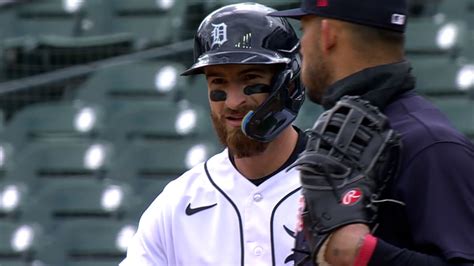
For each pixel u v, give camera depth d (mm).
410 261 7859
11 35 32125
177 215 10836
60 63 29984
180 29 29672
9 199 26438
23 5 32500
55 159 27078
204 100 27703
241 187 10766
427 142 8117
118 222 24844
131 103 28219
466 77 25672
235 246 10656
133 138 27297
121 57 29391
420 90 25859
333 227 8016
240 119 10375
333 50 8508
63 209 25578
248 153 10469
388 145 8102
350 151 8156
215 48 10422
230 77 10336
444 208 7945
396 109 8422
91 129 27938
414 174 8070
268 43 10422
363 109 8227
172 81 28188
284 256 10594
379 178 8148
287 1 27672
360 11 8312
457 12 27969
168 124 27078
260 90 10320
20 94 29484
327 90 8602
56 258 24531
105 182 26328
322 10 8477
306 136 10906
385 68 8375
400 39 8445
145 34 30094
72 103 29016
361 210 8023
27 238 24953
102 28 31062
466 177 8023
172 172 25906
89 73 29266
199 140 26656
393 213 8172
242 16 10547
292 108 10555
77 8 31641
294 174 10727
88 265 24281
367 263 7898
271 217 10648
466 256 7840
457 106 25031
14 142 28453
